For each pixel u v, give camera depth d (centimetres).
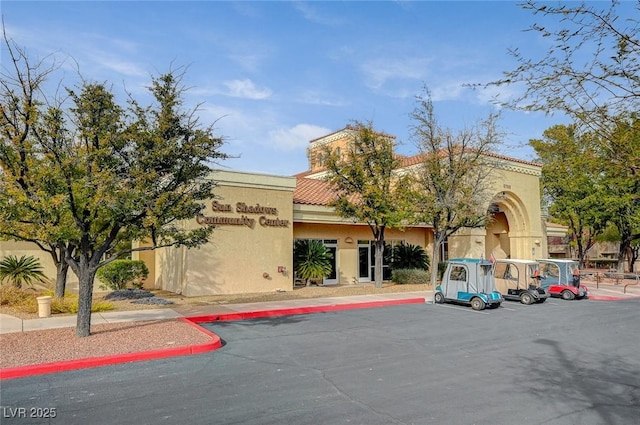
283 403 655
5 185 954
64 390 714
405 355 962
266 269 2112
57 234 963
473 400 677
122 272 2002
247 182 2083
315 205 2411
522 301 1917
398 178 2339
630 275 2930
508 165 3033
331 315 1515
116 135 1052
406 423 583
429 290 2245
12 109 978
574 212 3306
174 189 1130
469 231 2917
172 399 672
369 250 2786
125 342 1004
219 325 1313
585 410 644
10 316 1354
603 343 1128
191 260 1911
